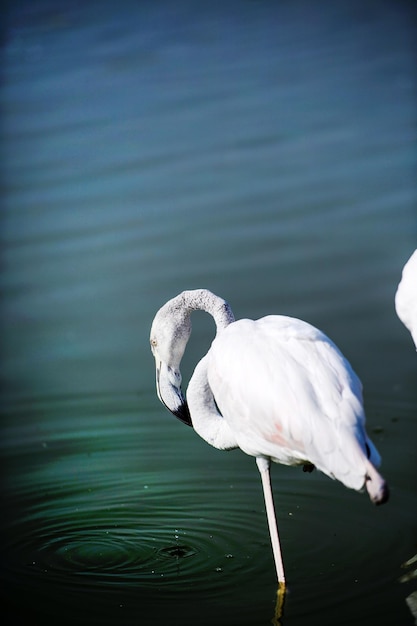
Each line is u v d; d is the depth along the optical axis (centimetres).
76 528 820
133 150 1605
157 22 2111
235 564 746
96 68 1902
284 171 1525
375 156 1557
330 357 651
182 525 819
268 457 706
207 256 1329
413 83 1792
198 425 768
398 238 1352
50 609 687
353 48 1956
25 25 2111
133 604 691
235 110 1717
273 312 1191
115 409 1069
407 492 859
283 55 1952
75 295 1272
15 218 1442
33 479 925
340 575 720
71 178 1531
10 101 1792
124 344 1184
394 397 1044
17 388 1112
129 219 1427
